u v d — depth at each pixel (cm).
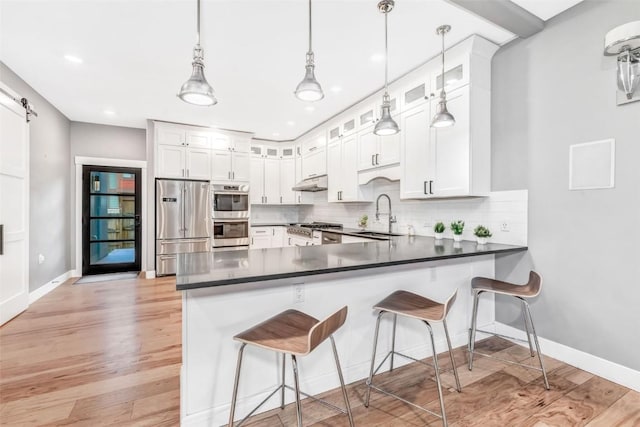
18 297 313
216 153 516
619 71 181
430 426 158
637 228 184
